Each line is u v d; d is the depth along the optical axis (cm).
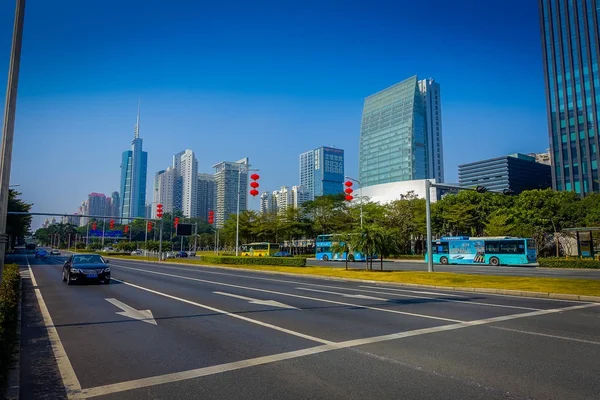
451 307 1128
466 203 5378
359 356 610
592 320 927
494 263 3762
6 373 495
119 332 783
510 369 545
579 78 8006
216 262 3841
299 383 491
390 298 1338
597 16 7825
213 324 859
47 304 1163
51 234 16150
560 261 3325
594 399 439
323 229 6109
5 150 730
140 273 2572
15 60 757
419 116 13962
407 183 8188
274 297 1340
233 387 479
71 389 478
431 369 545
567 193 5278
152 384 492
